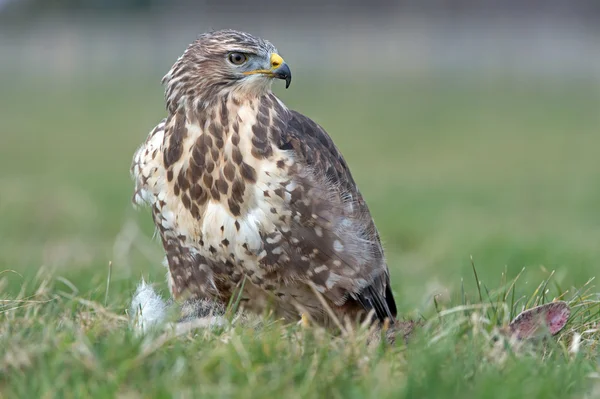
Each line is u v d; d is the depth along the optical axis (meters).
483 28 61.97
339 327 8.55
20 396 6.55
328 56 58.47
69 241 19.52
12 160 33.53
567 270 13.95
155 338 7.43
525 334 8.19
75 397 6.52
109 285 10.43
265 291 9.21
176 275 9.51
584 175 30.66
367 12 64.19
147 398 6.43
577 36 60.97
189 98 9.03
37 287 10.20
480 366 7.16
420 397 6.46
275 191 8.73
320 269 8.98
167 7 65.19
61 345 7.10
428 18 63.12
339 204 9.00
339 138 38.94
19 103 49.53
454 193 26.58
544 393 6.61
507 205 24.80
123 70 58.81
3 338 7.50
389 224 20.30
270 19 64.12
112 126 42.88
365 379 6.74
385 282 9.63
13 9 66.56
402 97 50.66
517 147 37.28
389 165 32.59
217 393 6.46
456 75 56.66
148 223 20.98
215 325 8.18
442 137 39.81
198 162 8.84
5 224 20.97
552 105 49.06
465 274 14.38
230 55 9.00
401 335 8.05
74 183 27.77
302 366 6.91
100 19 64.81
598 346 8.20
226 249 8.90
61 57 60.00
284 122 9.11
